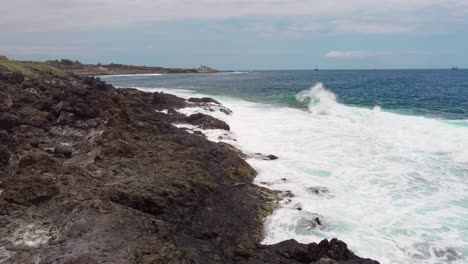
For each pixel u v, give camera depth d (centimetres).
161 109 3189
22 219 1080
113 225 1026
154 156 1645
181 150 1789
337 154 2036
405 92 5306
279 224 1293
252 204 1420
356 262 1022
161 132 2111
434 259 1091
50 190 1196
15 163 1484
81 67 13738
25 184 1191
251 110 3572
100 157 1548
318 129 2622
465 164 1828
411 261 1082
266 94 5281
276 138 2397
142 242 962
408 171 1761
